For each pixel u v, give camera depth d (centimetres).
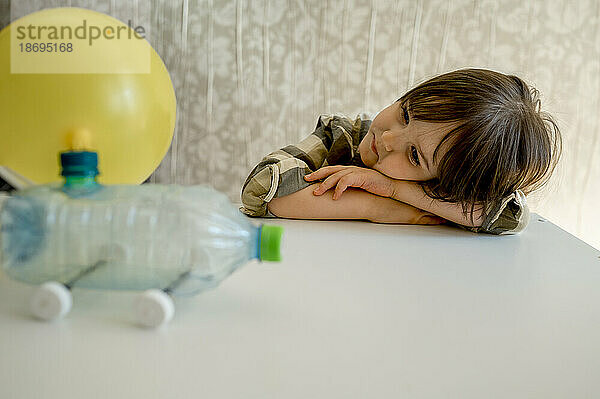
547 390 43
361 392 42
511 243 91
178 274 52
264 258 55
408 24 138
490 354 49
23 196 53
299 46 138
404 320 56
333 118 116
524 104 96
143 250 51
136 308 50
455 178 93
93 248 52
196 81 136
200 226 52
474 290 66
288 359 46
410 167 97
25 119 79
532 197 146
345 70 139
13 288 58
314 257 77
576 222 148
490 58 141
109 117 81
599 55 143
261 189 99
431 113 92
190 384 42
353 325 54
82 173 55
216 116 138
